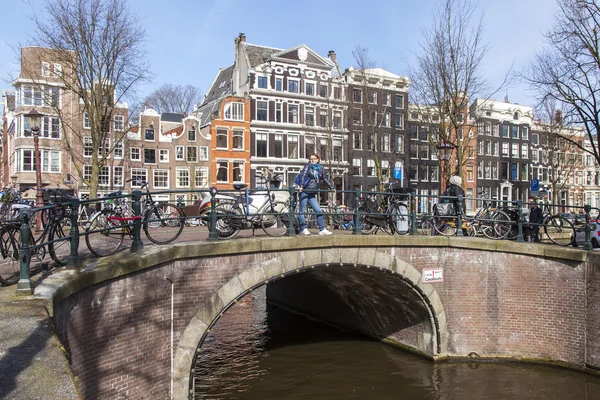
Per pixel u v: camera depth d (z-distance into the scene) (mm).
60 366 3553
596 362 10539
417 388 10609
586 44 16062
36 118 12484
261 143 35812
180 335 8352
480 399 9867
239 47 38156
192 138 34781
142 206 9547
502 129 44344
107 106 20906
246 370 12055
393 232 11875
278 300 20156
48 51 20344
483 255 11609
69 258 6562
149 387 7668
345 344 14258
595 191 52469
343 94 37219
